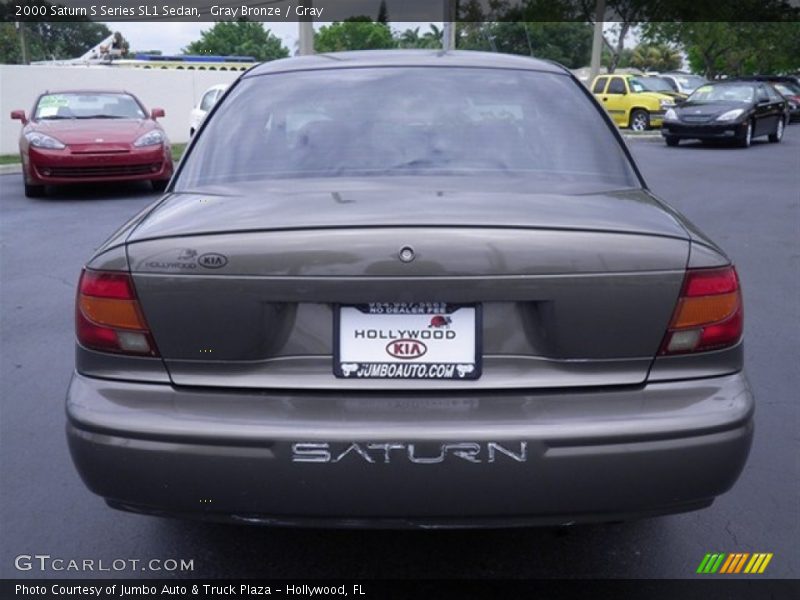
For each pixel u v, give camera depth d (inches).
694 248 106.1
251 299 102.6
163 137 524.1
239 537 136.6
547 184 124.6
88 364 108.7
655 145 935.0
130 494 103.9
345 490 99.7
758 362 218.7
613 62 1582.2
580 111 140.7
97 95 555.5
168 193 131.6
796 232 400.8
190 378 105.0
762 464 161.8
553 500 100.3
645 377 104.6
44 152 492.7
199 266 103.3
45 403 193.9
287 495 100.4
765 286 299.0
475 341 102.8
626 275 102.8
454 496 99.7
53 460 165.2
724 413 102.7
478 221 104.0
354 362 103.2
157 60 1211.2
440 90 141.2
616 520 103.0
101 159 497.7
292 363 103.9
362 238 101.6
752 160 757.9
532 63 151.8
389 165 129.1
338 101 139.9
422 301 101.3
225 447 100.0
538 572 126.8
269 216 108.3
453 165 129.1
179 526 140.1
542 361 103.5
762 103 925.8
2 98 847.1
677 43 1904.5
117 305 106.1
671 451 100.7
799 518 142.3
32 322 255.9
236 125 139.3
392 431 98.8
